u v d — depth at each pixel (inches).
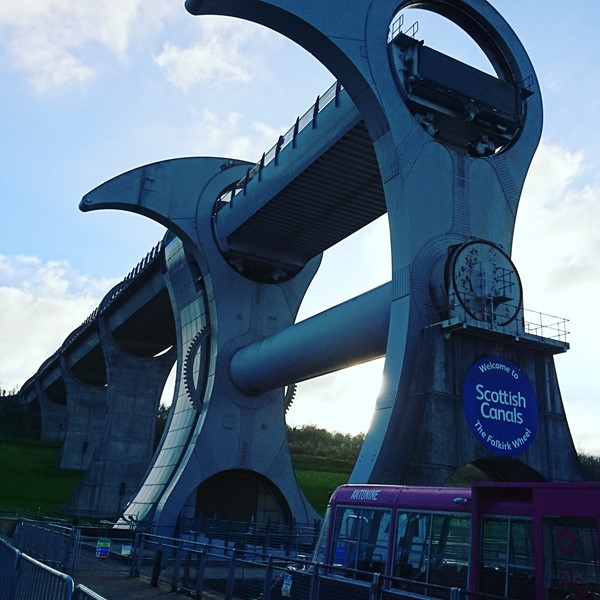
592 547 362.9
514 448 757.9
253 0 783.7
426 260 807.7
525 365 799.7
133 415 2139.5
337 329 983.6
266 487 1451.8
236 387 1381.6
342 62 837.2
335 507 593.3
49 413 3858.3
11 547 390.3
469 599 420.8
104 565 828.0
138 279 1900.8
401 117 842.8
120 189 1364.4
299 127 1144.2
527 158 935.0
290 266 1476.4
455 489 480.7
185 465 1310.3
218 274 1421.0
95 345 2529.5
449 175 858.8
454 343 757.9
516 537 410.0
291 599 507.2
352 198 1183.6
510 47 960.3
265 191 1213.1
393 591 403.2
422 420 712.4
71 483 2657.5
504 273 804.6
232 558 573.9
